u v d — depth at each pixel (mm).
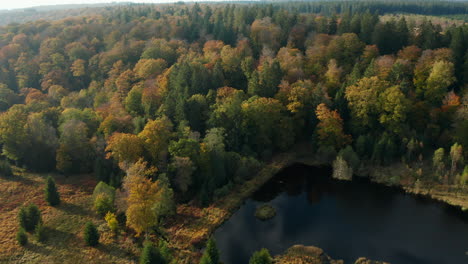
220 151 74250
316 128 85438
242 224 62750
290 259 53031
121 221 61031
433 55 89250
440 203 67375
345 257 53156
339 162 76875
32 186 73250
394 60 95375
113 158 74750
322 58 102125
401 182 74250
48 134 80500
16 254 52750
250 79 94375
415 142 77438
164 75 97500
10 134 77875
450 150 76875
